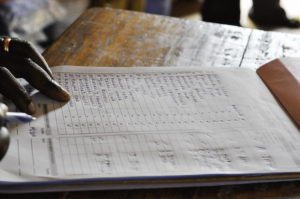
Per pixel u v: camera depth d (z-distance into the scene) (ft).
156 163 1.66
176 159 1.69
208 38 3.04
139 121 1.91
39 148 1.67
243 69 2.48
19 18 7.27
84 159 1.64
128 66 2.55
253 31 3.22
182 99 2.12
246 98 2.18
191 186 1.61
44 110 1.92
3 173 1.51
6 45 2.15
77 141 1.74
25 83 2.15
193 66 2.49
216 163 1.69
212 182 1.62
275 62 2.51
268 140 1.87
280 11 8.90
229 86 2.28
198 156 1.72
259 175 1.66
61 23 7.83
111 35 2.93
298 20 9.12
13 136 1.71
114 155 1.68
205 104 2.09
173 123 1.92
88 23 3.06
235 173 1.64
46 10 7.92
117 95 2.11
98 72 2.33
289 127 1.99
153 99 2.10
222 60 2.73
